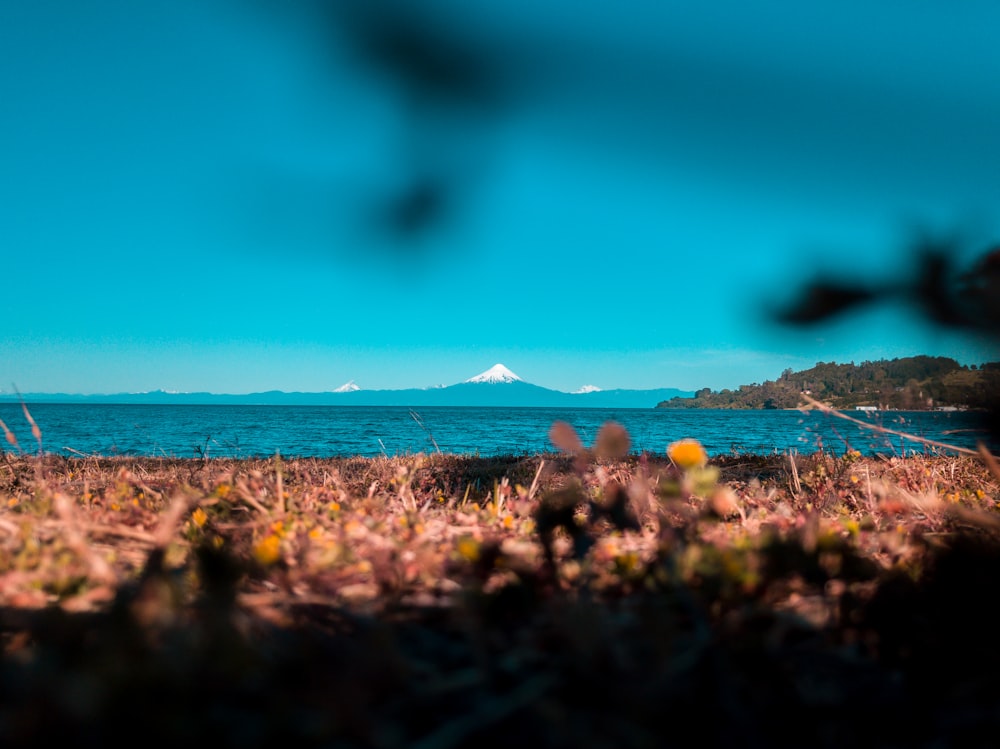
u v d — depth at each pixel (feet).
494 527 9.85
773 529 8.57
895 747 4.36
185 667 4.11
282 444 60.44
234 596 5.17
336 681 4.32
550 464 22.47
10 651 5.07
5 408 297.94
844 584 6.34
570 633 4.90
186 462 28.71
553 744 4.08
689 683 4.74
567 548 8.14
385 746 3.94
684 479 8.28
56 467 21.30
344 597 6.44
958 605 5.74
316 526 8.84
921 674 5.18
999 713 4.61
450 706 4.48
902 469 15.66
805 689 4.94
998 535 7.97
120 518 9.48
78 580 6.22
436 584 6.57
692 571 6.13
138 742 3.66
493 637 5.32
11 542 7.48
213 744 3.85
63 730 3.65
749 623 5.74
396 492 14.52
